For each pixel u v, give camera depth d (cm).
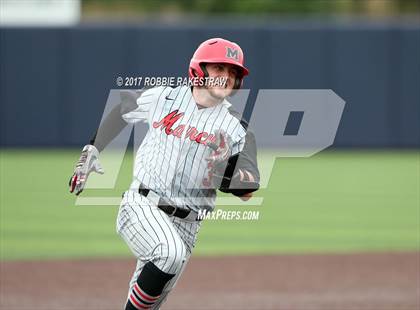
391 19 9112
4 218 3919
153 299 1397
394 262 2919
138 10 9844
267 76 6550
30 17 7650
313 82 6575
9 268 2794
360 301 2309
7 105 6569
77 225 3753
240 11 9338
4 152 6588
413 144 6694
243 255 3072
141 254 1416
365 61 6600
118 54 6519
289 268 2816
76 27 6506
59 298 2350
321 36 6569
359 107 6631
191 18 9062
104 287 2506
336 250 3173
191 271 2769
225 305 2266
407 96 6631
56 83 6550
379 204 4441
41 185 5003
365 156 6631
